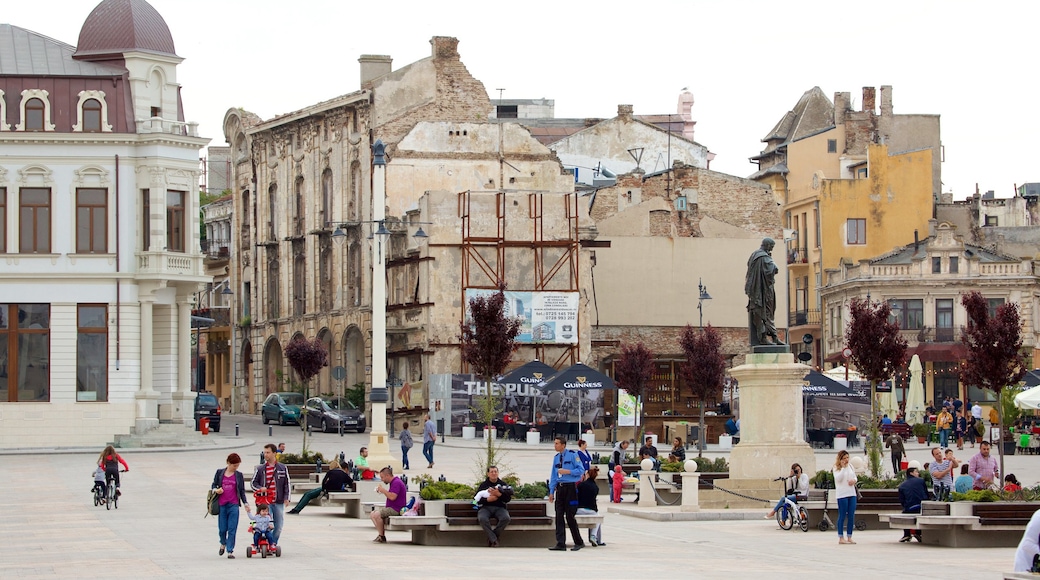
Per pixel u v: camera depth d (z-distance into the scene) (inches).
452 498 1176.8
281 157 3681.1
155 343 2610.7
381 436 1713.8
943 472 1302.9
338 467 1493.6
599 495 1731.1
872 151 3909.9
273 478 1064.8
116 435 2506.2
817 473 1400.1
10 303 2503.7
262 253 3762.3
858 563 1032.2
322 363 2129.7
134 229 2554.1
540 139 4389.8
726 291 3503.9
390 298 3245.6
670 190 3540.8
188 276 2576.3
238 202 3919.8
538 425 2731.3
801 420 1457.9
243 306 3887.8
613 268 3444.9
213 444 2534.5
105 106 2568.9
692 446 2753.4
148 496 1643.7
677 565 1013.8
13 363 2496.3
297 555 1073.5
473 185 3302.2
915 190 3927.2
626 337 3425.2
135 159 2564.0
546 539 1167.6
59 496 1657.2
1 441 2468.0
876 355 1493.6
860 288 3565.5
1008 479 1312.7
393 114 3289.9
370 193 3294.8
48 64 2608.3
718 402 3280.0
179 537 1214.3
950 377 3501.5
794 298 4030.5
